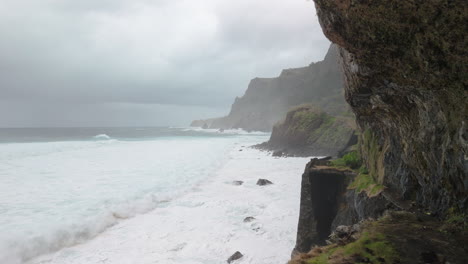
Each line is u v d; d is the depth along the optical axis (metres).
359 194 10.32
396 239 5.45
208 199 21.03
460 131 5.28
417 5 3.97
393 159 9.17
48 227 14.28
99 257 12.49
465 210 5.71
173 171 29.59
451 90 5.00
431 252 4.93
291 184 25.69
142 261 12.29
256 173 30.81
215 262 12.47
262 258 12.78
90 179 24.41
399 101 7.22
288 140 53.75
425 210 7.25
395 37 4.80
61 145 47.69
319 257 5.18
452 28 3.92
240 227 15.95
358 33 5.25
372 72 6.52
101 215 16.34
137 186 22.84
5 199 18.20
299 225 13.15
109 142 59.47
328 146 47.09
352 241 5.72
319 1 5.26
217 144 63.66
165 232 15.15
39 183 22.23
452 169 5.88
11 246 12.35
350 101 9.62
